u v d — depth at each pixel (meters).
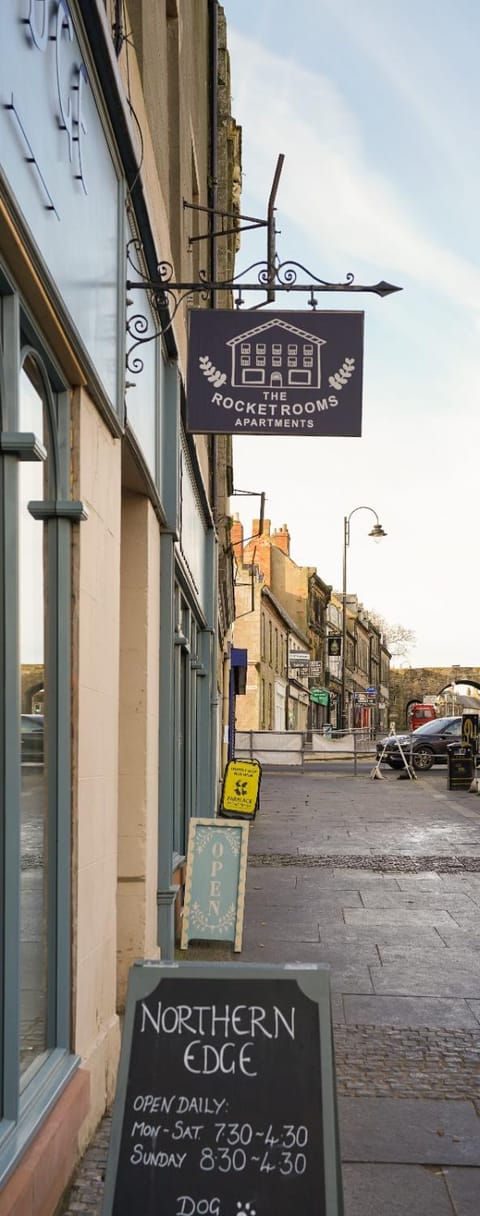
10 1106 3.61
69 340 4.31
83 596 4.64
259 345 6.53
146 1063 3.51
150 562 7.17
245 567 50.94
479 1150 4.86
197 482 12.00
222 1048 3.53
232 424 6.49
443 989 7.57
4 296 3.60
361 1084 5.67
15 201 3.31
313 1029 3.54
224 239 20.36
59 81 4.06
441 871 12.86
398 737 34.34
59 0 4.04
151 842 7.07
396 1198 4.41
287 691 61.12
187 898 8.86
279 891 11.46
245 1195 3.35
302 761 33.62
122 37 5.60
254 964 3.64
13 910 3.59
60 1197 4.04
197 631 13.96
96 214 4.97
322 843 15.60
